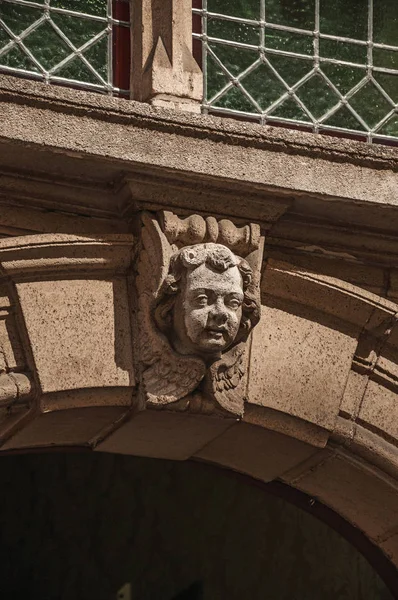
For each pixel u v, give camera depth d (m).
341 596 11.79
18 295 8.81
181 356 8.95
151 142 8.83
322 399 9.48
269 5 10.14
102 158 8.75
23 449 9.74
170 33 9.45
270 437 9.57
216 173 8.95
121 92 9.57
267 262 9.41
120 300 9.09
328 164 9.25
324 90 10.15
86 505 12.90
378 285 9.88
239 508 12.38
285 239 9.63
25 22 9.41
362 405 9.68
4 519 12.88
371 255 9.86
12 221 8.98
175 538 12.63
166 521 12.68
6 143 8.56
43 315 8.85
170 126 8.88
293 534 12.12
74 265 8.95
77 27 9.56
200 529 12.55
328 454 9.73
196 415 9.16
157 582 12.61
